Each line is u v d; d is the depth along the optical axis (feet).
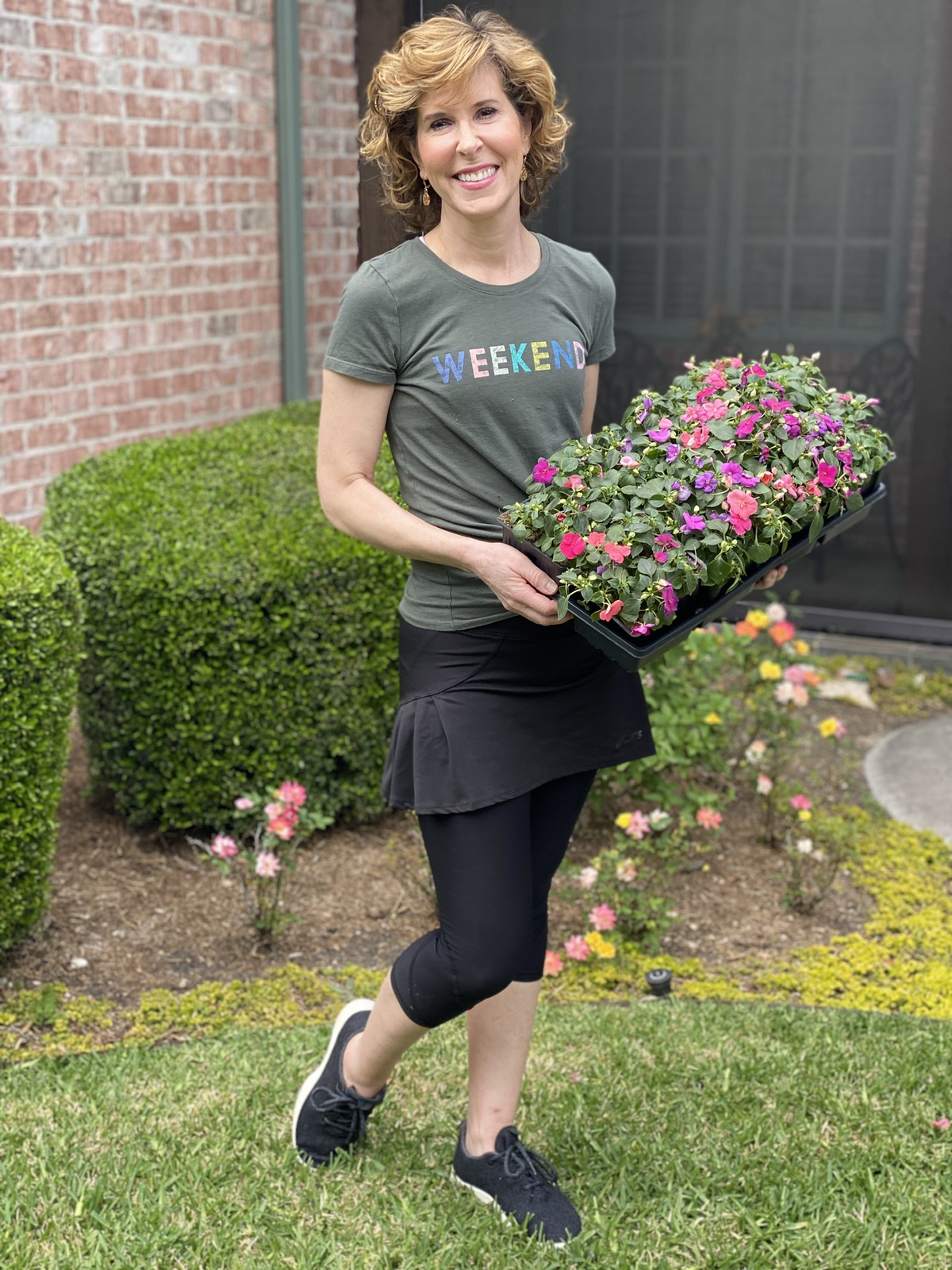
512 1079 7.36
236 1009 9.97
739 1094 8.47
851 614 17.67
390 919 11.37
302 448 14.94
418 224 7.01
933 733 15.12
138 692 11.81
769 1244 7.09
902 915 11.48
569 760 6.89
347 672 12.17
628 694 7.20
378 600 12.10
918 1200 7.43
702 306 17.25
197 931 11.07
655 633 6.22
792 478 6.47
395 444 6.77
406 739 6.86
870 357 16.87
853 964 10.68
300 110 19.49
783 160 16.48
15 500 15.90
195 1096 8.50
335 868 12.16
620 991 10.33
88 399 16.76
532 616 6.27
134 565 11.60
